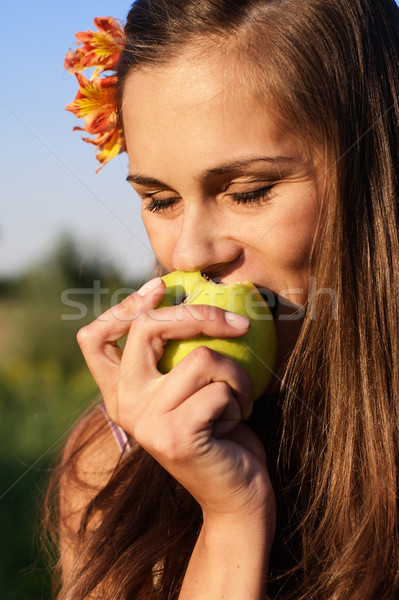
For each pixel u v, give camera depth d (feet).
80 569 5.11
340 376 4.60
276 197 4.34
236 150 4.19
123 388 4.33
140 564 4.76
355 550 4.17
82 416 6.61
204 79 4.20
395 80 4.91
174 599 4.67
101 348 4.67
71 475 6.14
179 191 4.43
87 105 5.98
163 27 4.39
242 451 4.18
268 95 4.17
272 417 4.99
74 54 5.85
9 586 9.34
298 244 4.39
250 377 4.33
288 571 4.26
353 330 4.60
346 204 4.52
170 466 4.11
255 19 4.35
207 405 4.03
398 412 4.58
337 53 4.52
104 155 6.13
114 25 5.84
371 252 4.68
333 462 4.52
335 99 4.46
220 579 4.06
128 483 5.61
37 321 28.73
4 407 18.66
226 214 4.42
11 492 11.80
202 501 4.18
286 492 4.75
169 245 4.82
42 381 24.27
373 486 4.39
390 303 4.67
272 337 4.46
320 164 4.40
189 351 4.32
